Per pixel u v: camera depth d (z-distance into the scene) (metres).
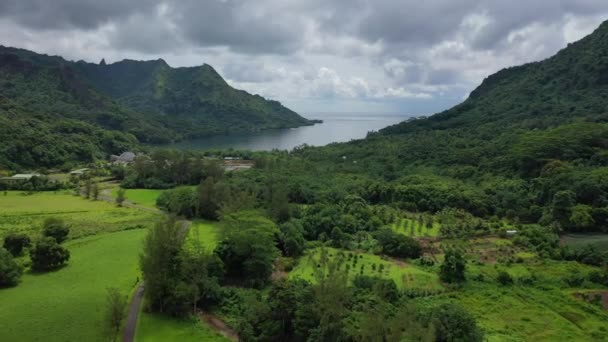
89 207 143.75
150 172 182.75
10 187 169.62
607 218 115.88
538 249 102.12
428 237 112.56
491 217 128.00
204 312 74.38
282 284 69.00
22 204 145.25
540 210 127.19
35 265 88.38
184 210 133.75
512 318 70.19
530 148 154.50
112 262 92.81
